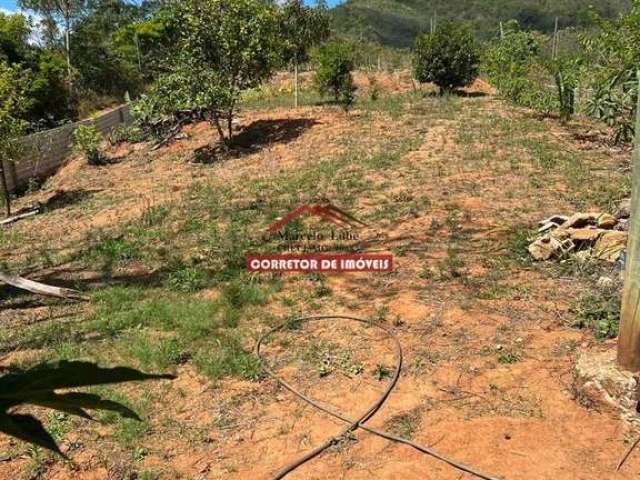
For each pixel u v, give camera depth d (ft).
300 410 11.20
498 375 11.78
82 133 41.88
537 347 12.68
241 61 37.60
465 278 16.37
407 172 29.07
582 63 32.83
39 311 16.79
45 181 42.86
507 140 34.06
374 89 57.82
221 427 10.83
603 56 30.96
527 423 10.28
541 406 10.75
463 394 11.27
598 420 10.27
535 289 15.48
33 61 69.41
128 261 20.59
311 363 12.82
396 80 68.13
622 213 19.16
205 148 41.01
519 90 46.11
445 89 55.31
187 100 37.42
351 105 49.62
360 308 15.25
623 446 9.60
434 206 23.38
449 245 19.13
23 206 33.76
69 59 86.74
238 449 10.21
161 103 39.70
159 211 26.50
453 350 12.82
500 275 16.49
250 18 38.09
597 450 9.53
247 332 14.32
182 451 10.23
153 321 15.21
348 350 13.21
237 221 23.95
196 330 14.32
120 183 35.83
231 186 30.14
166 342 13.79
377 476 9.32
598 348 12.39
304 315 15.11
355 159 32.55
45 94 68.39
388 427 10.50
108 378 1.88
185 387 12.13
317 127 41.81
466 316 14.25
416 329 13.88
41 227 27.58
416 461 9.60
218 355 13.20
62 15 88.53
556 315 14.02
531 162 29.17
